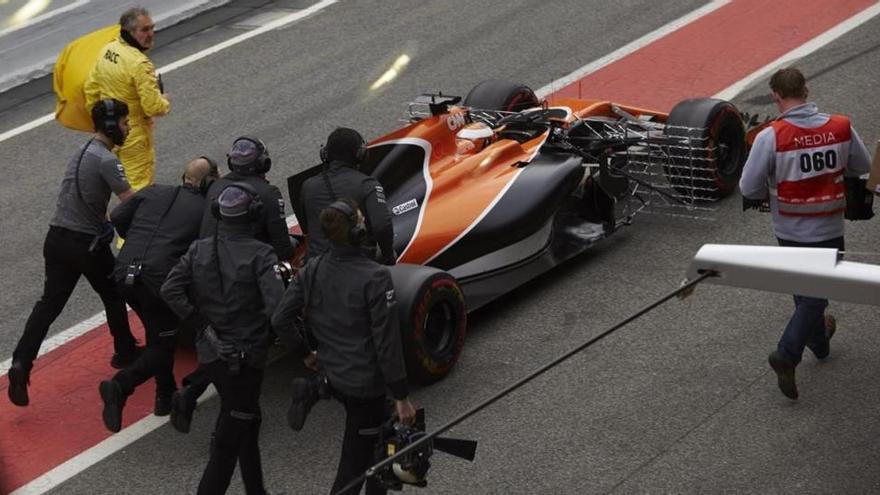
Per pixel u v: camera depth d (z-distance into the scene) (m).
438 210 24.84
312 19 45.91
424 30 43.56
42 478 21.62
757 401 21.67
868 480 19.34
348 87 39.38
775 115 33.84
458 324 23.19
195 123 37.97
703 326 24.19
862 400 21.41
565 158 27.09
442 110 26.67
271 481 20.75
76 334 26.81
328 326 17.92
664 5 43.44
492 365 23.61
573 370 23.14
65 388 24.62
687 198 29.06
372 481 18.09
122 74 29.05
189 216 22.16
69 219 23.41
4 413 23.91
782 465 19.89
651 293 25.66
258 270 18.97
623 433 21.11
